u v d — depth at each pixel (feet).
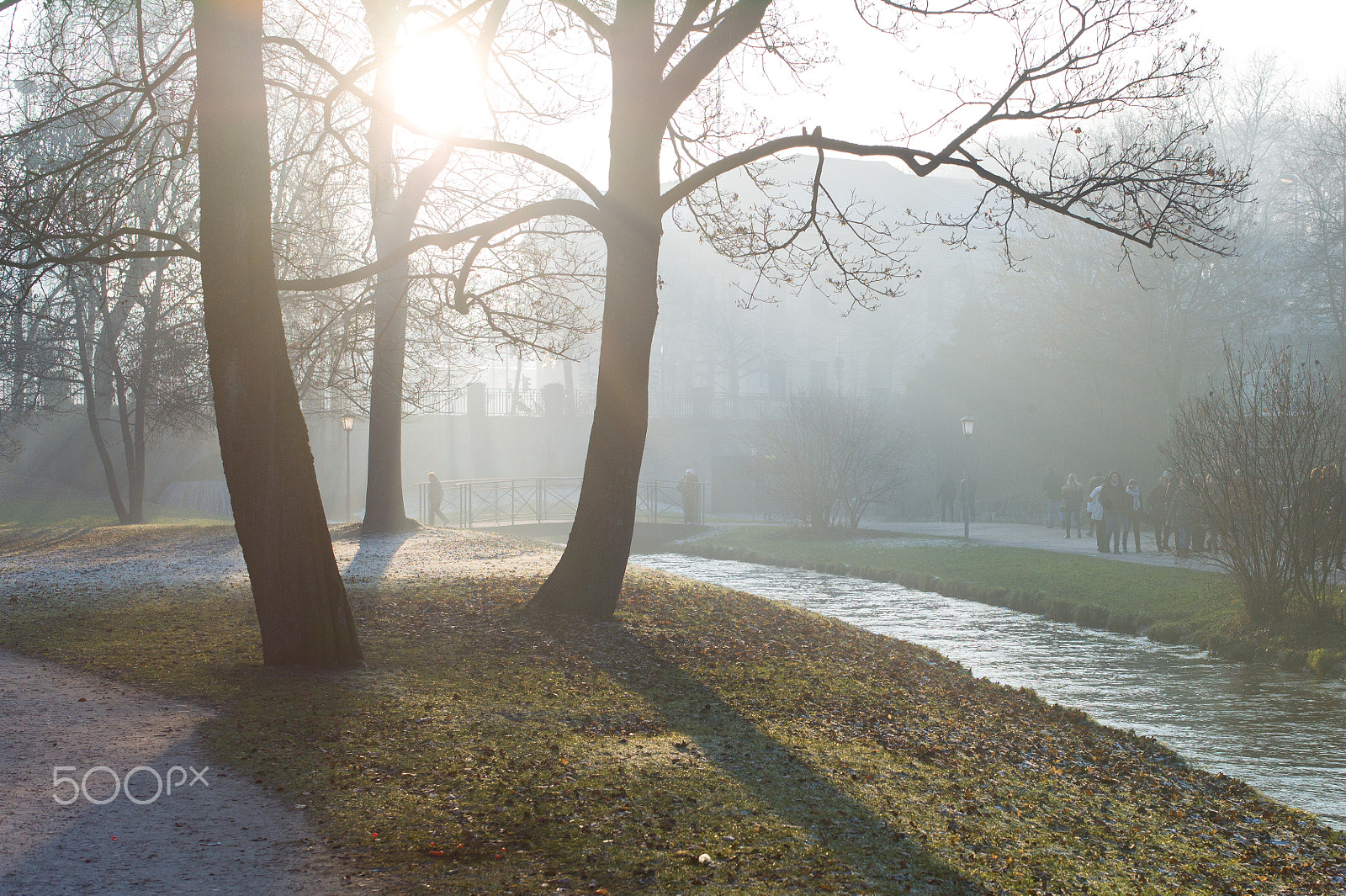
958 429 146.30
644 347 39.60
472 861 15.94
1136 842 20.94
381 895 14.46
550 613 39.75
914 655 42.09
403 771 20.53
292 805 18.29
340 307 58.95
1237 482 50.49
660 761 22.24
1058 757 28.78
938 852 17.97
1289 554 48.73
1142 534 102.78
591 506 40.14
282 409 29.76
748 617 43.93
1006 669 46.47
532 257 51.39
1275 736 35.24
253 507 29.86
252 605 43.60
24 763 20.40
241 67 28.30
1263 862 20.72
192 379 91.86
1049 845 19.65
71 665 30.76
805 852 17.02
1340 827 26.02
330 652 30.17
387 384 77.10
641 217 37.47
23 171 40.22
